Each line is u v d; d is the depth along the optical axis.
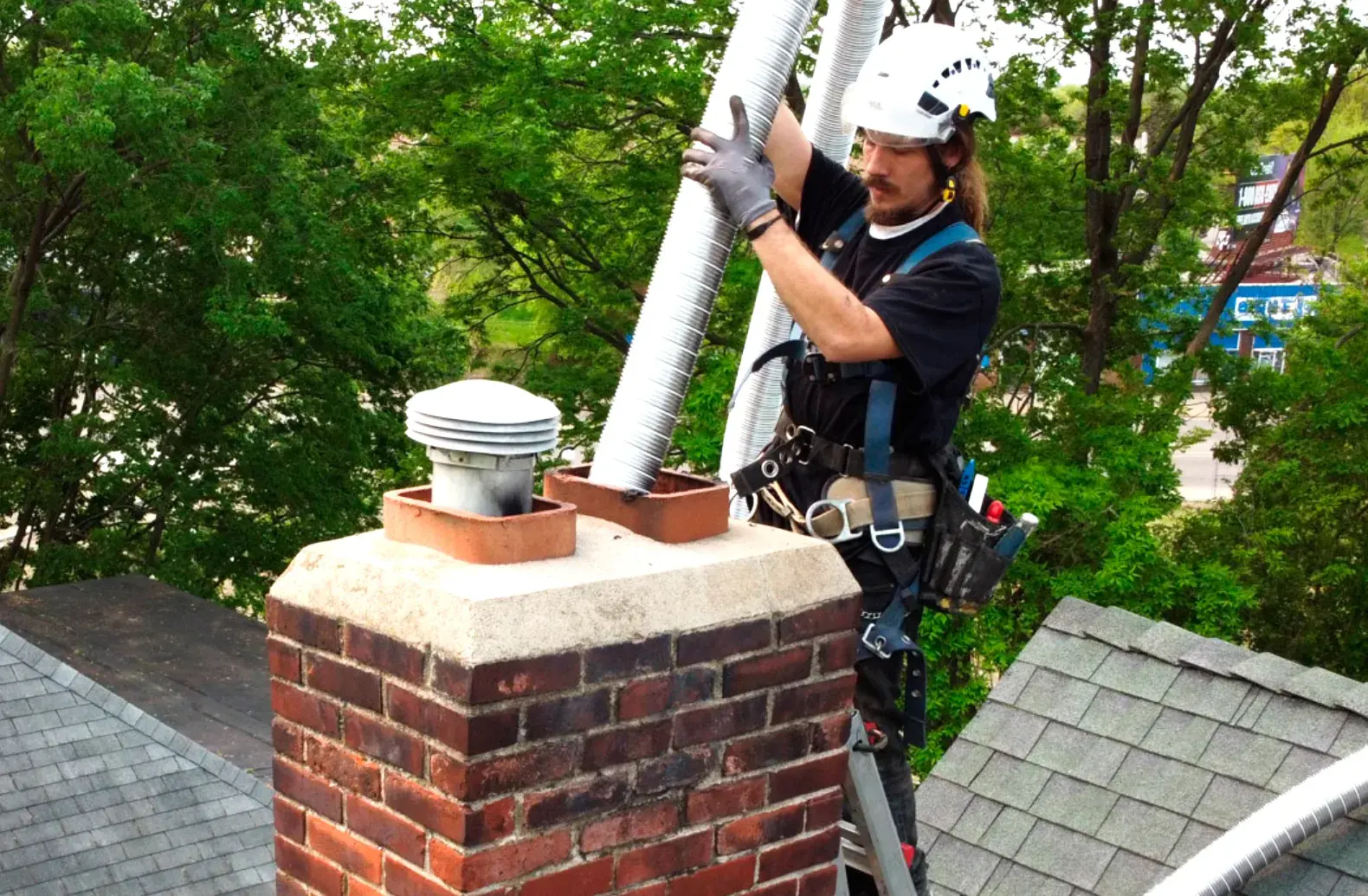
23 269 18.23
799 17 2.40
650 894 2.26
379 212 18.53
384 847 2.19
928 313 2.46
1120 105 17.56
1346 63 17.47
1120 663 6.71
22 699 9.77
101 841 8.95
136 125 14.90
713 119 2.41
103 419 22.16
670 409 2.43
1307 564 21.09
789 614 2.36
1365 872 4.59
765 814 2.39
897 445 2.68
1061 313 19.77
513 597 2.06
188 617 15.24
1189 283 18.89
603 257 18.83
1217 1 16.61
